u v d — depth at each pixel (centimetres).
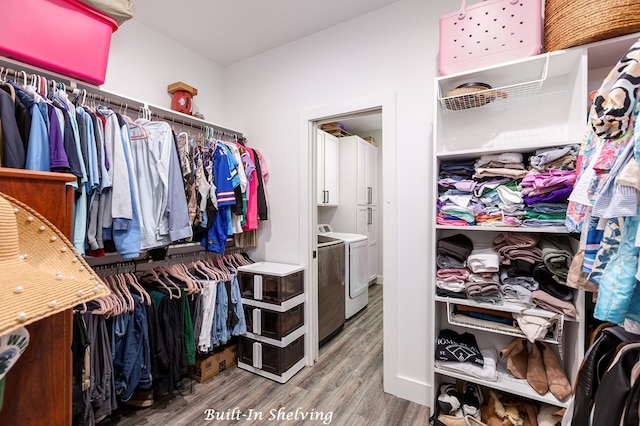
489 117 162
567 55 125
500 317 141
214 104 261
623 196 72
